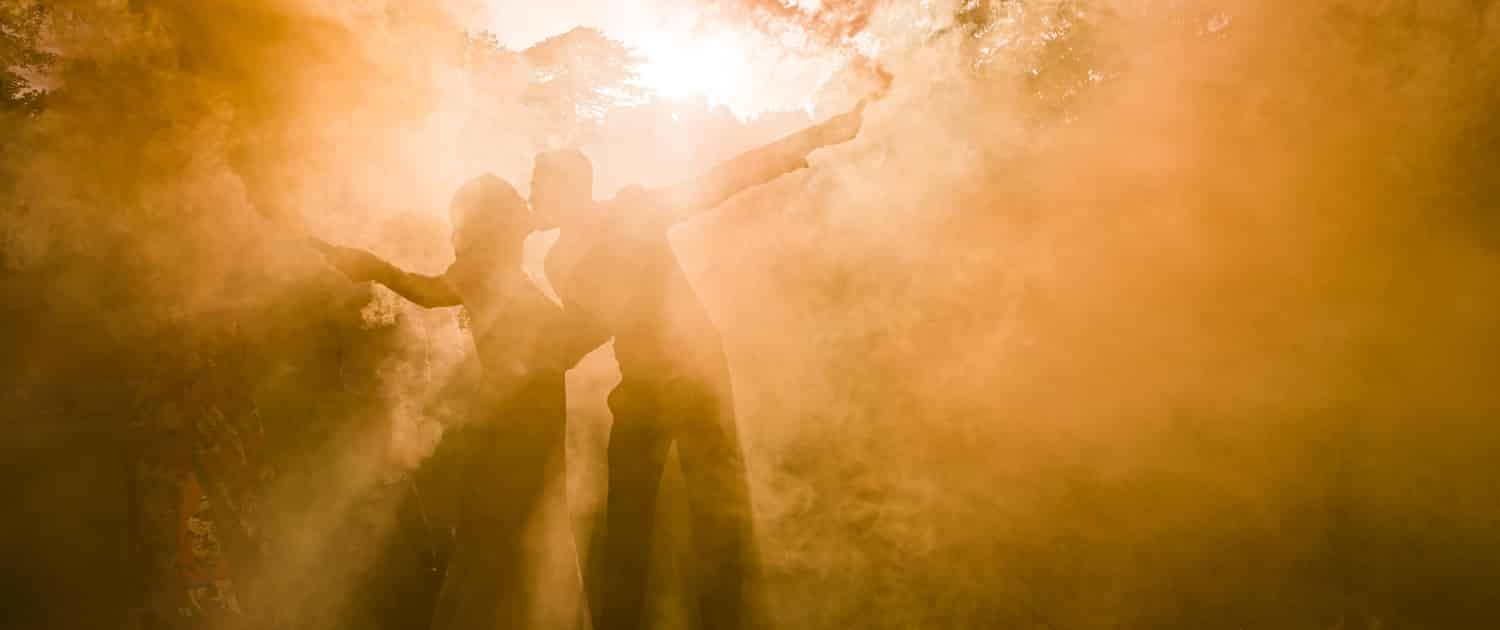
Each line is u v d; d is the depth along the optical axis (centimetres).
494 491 299
